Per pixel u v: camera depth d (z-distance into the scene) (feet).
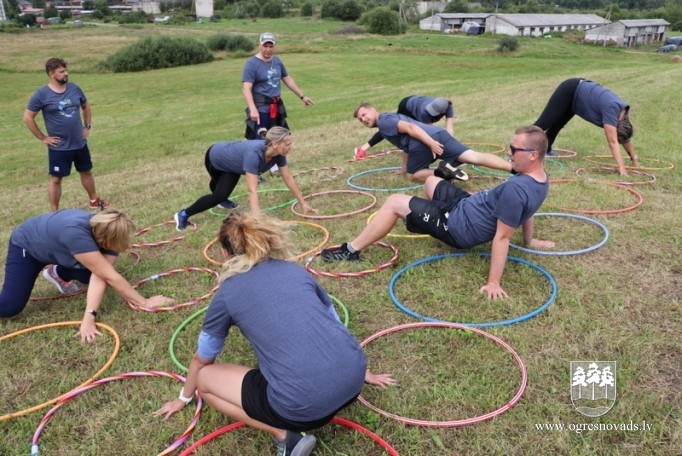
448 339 11.43
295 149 30.07
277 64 23.67
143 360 11.59
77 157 22.02
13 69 112.37
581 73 60.64
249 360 11.12
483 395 9.77
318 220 18.38
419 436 8.98
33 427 9.96
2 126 56.03
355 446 8.89
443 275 13.94
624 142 21.44
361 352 8.38
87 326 12.69
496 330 11.51
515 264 14.37
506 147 26.11
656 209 17.49
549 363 10.41
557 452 8.52
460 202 13.66
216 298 8.34
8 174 33.14
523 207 12.18
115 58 113.80
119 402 10.32
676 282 13.04
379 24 181.68
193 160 31.27
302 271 8.55
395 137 19.52
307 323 7.90
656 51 167.43
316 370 7.74
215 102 62.95
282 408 7.86
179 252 16.93
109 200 23.54
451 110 21.38
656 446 8.50
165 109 59.98
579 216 17.04
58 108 21.01
